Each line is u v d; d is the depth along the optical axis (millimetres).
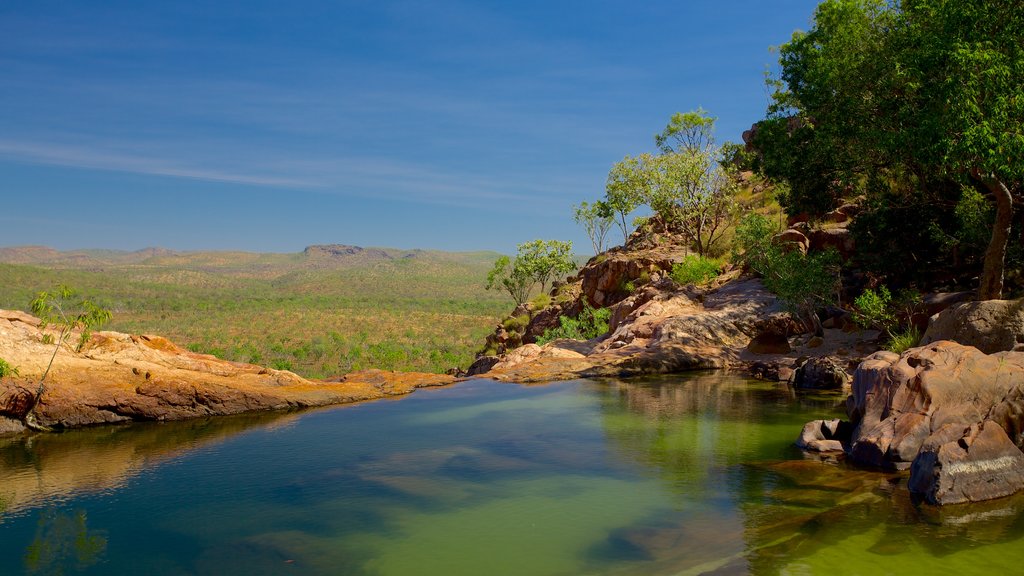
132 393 15523
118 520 8312
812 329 24125
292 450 12234
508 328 56938
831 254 22781
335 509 8602
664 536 7141
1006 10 14914
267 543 7387
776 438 11977
